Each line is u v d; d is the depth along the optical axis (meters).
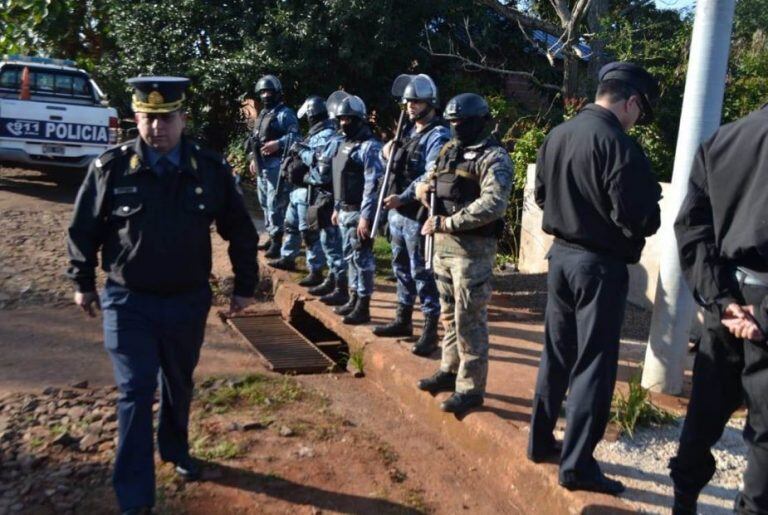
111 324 3.55
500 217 4.28
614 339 3.46
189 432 4.46
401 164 5.33
